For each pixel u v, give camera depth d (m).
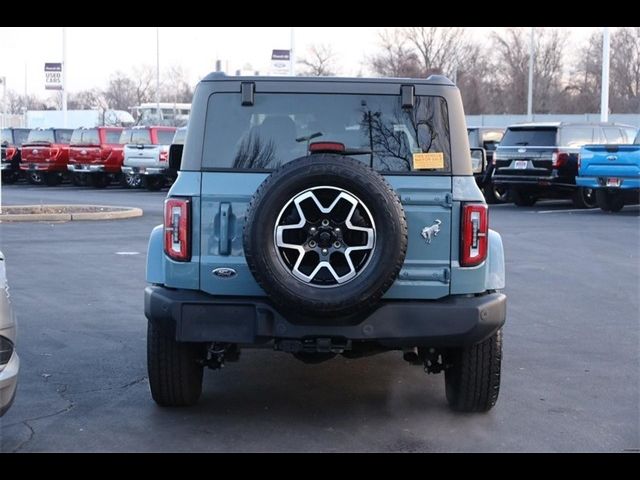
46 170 32.75
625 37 57.78
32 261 13.57
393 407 6.70
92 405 6.64
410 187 5.95
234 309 5.79
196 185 5.98
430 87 6.14
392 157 6.10
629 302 10.77
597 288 11.63
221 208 5.95
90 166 31.39
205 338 5.80
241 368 7.79
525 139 22.48
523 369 7.78
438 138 6.07
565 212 21.72
